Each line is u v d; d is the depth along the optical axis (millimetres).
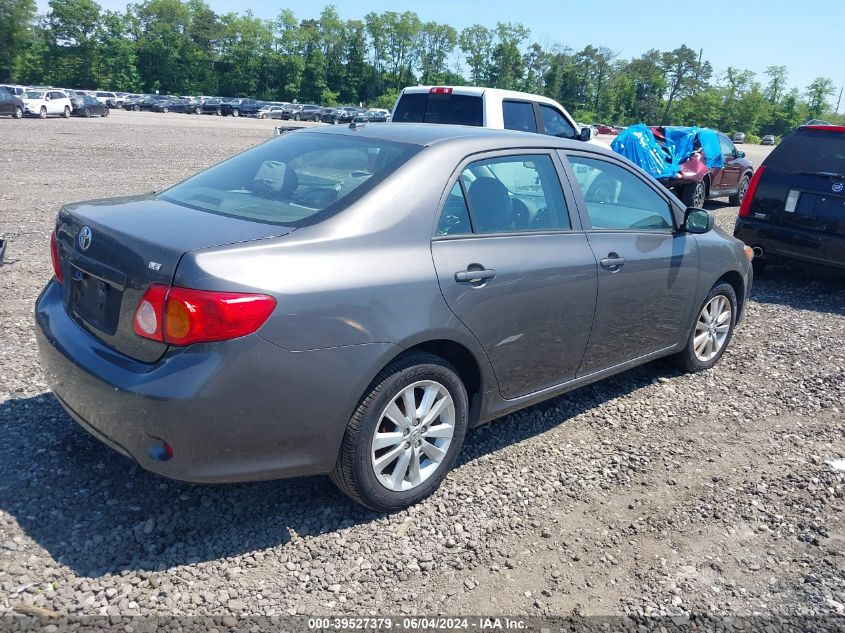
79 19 113062
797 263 8203
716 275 5227
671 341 5031
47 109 38781
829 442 4504
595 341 4281
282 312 2844
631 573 3135
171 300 2756
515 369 3826
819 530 3521
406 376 3258
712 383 5367
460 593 2943
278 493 3553
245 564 3020
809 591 3078
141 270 2865
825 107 140875
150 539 3121
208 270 2742
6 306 6008
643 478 3943
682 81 133375
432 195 3428
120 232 3066
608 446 4297
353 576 3000
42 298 3637
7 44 110500
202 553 3066
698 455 4246
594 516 3555
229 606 2771
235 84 123375
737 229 8500
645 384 5289
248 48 121938
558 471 3965
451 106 9570
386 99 124312
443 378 3428
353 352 3031
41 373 4676
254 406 2855
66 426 3992
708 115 132500
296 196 3420
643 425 4609
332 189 3385
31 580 2805
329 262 3010
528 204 3932
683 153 14039
